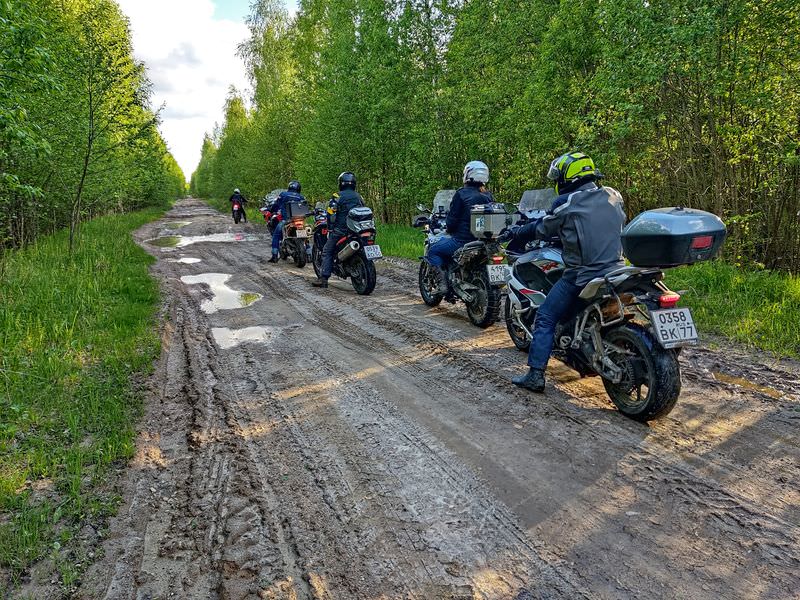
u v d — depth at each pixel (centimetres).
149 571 262
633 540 269
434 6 1650
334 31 2156
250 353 591
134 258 1269
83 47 1143
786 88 788
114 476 346
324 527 291
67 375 502
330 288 941
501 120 1288
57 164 1218
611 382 413
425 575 253
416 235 1486
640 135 1036
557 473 332
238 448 381
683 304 660
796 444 351
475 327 657
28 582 255
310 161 2244
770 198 926
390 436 391
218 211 4181
